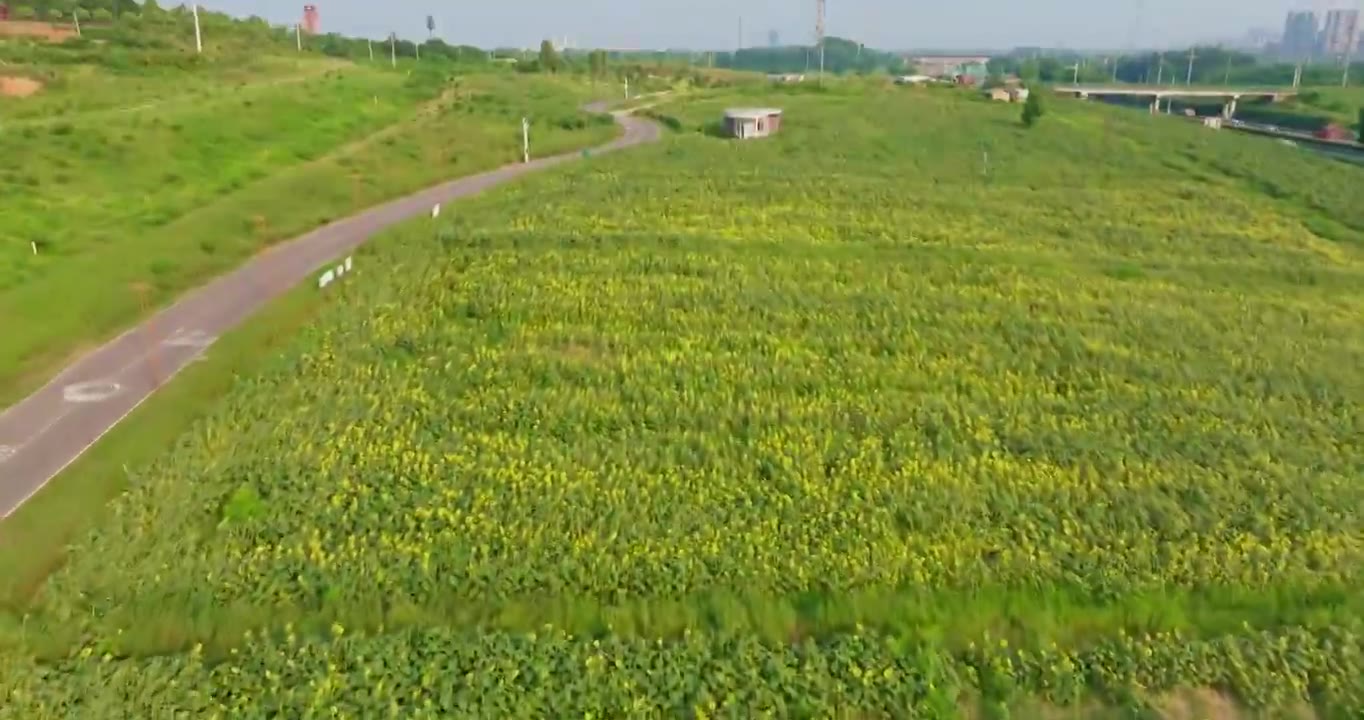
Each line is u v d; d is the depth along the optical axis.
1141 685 16.56
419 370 27.69
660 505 21.16
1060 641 17.64
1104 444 24.33
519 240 39.50
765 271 36.84
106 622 17.33
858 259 38.72
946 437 24.44
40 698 15.61
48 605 17.62
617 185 51.31
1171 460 23.69
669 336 30.69
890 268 37.62
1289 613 18.36
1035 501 21.81
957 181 55.53
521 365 27.98
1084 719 16.00
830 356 29.58
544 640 17.09
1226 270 38.53
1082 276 37.41
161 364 28.44
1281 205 52.81
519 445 23.50
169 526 19.94
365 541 19.64
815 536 20.28
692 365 28.50
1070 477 22.86
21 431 24.08
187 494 21.06
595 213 45.19
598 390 26.78
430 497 21.16
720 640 17.25
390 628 17.52
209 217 43.34
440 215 46.12
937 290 35.41
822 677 16.39
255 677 16.08
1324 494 22.27
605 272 36.22
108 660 16.47
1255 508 21.62
